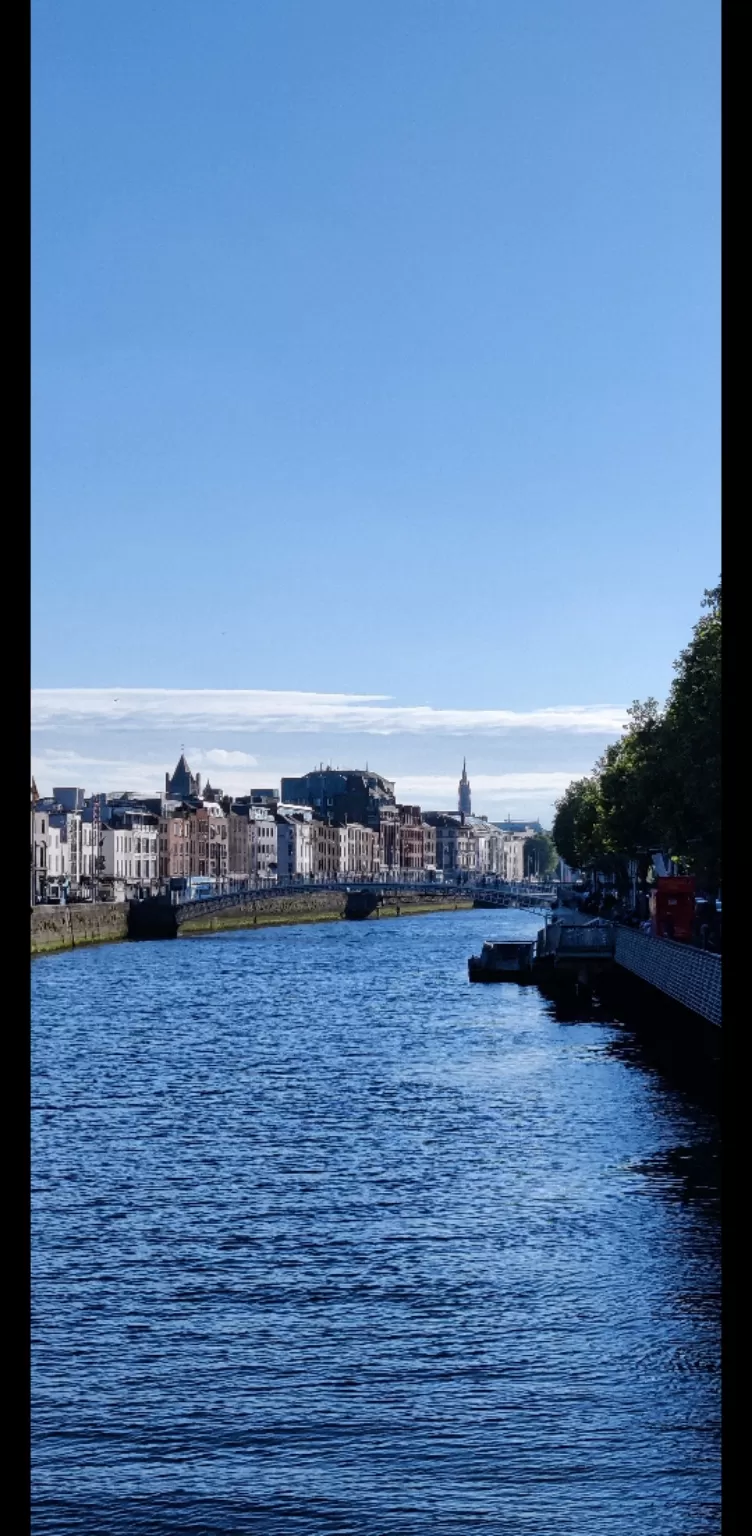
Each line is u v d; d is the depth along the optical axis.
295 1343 32.53
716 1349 31.42
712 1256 38.19
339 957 182.50
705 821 77.44
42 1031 101.00
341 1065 80.44
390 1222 43.19
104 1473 26.41
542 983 123.44
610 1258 38.34
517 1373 30.41
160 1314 34.94
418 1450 26.98
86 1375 30.89
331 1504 25.02
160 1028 102.38
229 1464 26.61
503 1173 49.28
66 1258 39.94
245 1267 38.78
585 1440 27.12
